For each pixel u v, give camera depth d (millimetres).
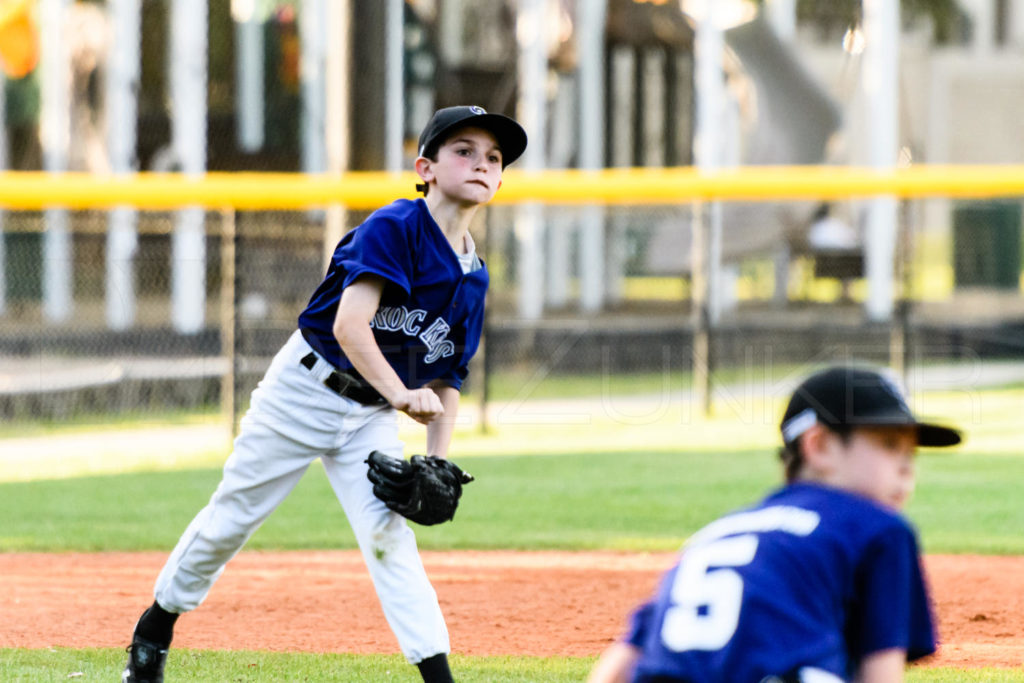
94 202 35000
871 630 7531
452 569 21156
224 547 12727
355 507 12406
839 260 55656
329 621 17703
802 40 72188
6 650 15734
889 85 58188
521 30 54438
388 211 12188
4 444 36156
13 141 66062
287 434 12375
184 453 34500
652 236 51250
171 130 59375
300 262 46250
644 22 60219
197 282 47219
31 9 48500
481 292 13008
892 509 7879
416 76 55844
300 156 61406
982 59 82500
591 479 29672
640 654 7852
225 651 15820
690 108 60875
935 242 59062
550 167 59531
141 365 43656
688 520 25062
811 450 8016
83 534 23953
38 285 50875
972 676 14547
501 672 14641
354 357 11758
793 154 61844
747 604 7383
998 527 24375
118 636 16656
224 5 60156
